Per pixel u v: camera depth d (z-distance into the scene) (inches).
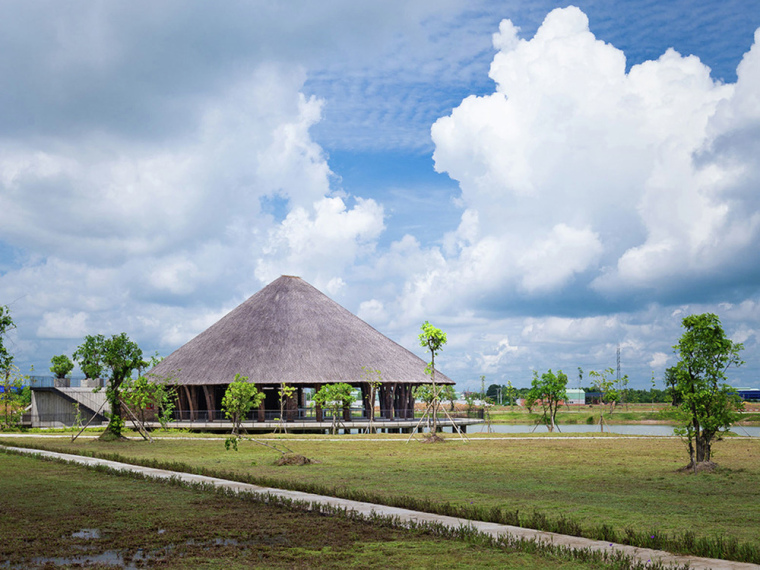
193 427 2849.4
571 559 507.5
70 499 815.7
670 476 1139.3
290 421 2925.7
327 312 3528.5
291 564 503.8
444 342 2059.5
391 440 2095.2
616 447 1818.4
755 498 867.4
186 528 641.0
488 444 1934.1
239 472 1149.1
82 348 2025.1
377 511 715.4
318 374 3002.0
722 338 1240.2
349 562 508.1
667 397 1290.6
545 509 756.6
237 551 546.9
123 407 2106.3
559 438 2198.6
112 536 605.6
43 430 2711.6
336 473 1153.4
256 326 3336.6
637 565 475.8
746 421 3870.6
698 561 498.9
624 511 747.4
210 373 3061.0
